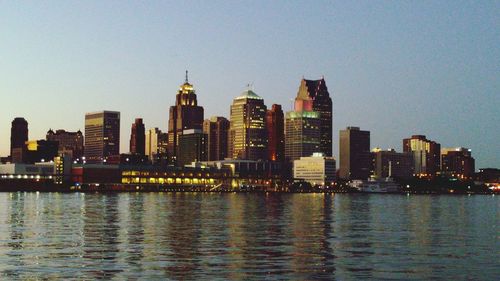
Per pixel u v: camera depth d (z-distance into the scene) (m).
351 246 88.44
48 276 60.53
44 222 134.12
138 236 100.88
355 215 182.62
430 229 124.31
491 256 78.00
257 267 67.00
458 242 96.00
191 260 71.88
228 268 66.12
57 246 85.19
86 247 84.06
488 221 155.62
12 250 80.25
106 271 63.62
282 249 83.31
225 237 100.19
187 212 188.25
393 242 95.06
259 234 106.75
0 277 59.84
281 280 59.50
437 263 71.44
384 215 186.00
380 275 62.81
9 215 162.38
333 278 60.84
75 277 60.09
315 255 77.31
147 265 67.81
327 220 152.75
